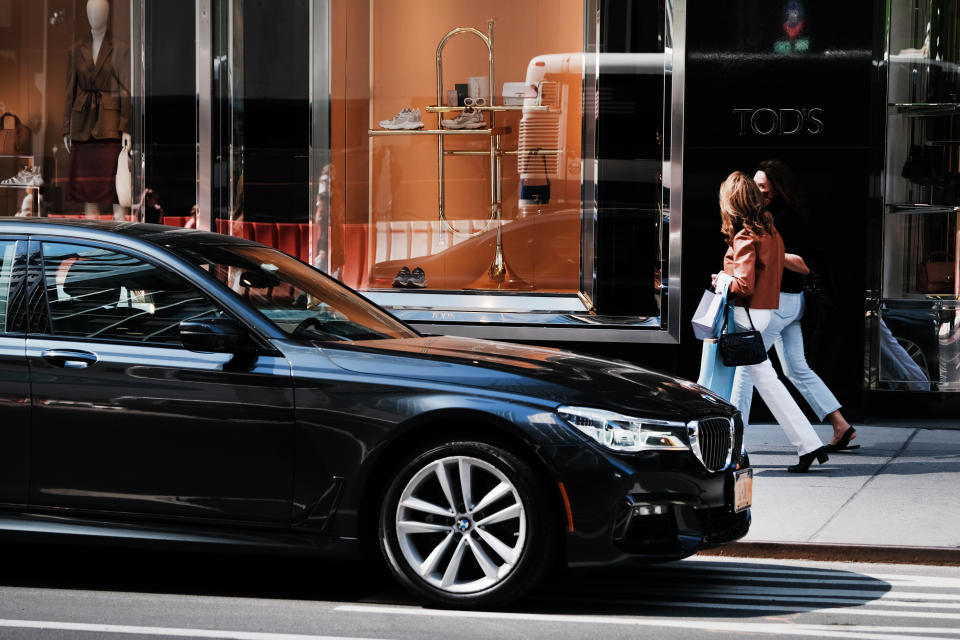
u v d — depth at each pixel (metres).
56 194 17.64
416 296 16.31
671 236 15.28
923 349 15.45
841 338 15.16
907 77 15.20
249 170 16.73
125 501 8.27
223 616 7.94
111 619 7.84
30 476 8.36
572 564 7.81
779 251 12.55
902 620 8.09
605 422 7.82
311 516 8.09
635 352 15.50
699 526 8.03
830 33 14.98
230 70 16.66
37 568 9.36
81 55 17.28
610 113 15.47
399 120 16.45
